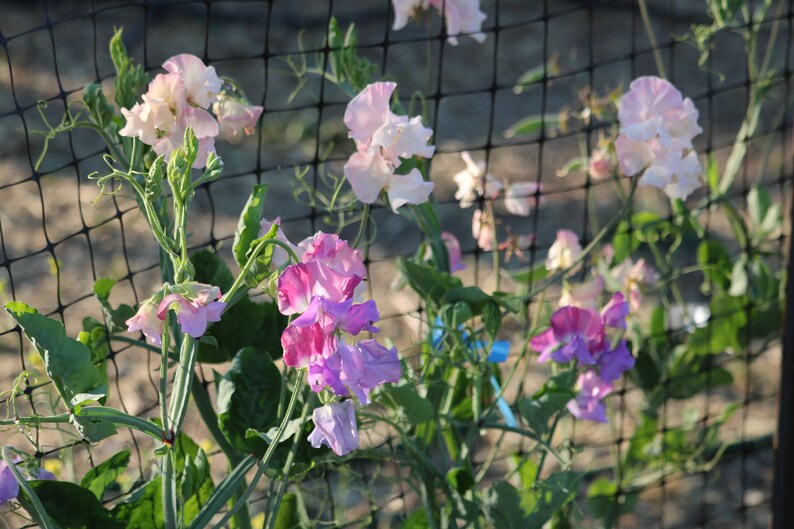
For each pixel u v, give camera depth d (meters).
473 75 8.84
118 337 2.44
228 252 5.82
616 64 8.98
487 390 2.93
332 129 7.58
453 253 2.98
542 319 3.41
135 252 6.01
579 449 2.80
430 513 2.72
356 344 1.84
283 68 8.79
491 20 9.88
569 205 6.72
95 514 2.15
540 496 2.59
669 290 5.51
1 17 9.48
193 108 2.02
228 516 2.07
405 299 5.50
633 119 2.41
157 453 1.99
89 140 7.41
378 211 6.62
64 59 8.77
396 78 8.66
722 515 4.06
